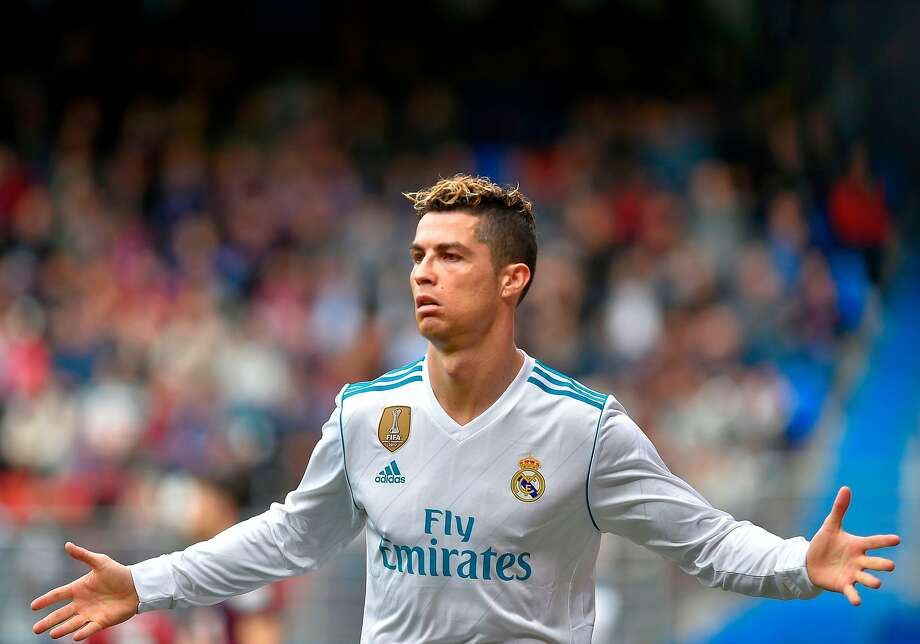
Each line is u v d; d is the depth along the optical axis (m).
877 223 40.75
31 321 38.09
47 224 43.16
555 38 49.97
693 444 30.05
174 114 48.44
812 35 46.09
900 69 44.25
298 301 38.62
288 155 46.38
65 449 32.25
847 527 23.52
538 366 11.09
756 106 45.31
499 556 10.59
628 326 35.56
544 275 36.59
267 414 33.25
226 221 43.59
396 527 10.75
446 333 10.67
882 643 22.61
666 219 41.06
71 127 48.00
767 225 40.66
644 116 46.88
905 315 38.50
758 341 35.16
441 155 46.25
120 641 19.86
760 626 22.42
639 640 21.62
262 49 51.59
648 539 10.87
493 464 10.67
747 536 10.55
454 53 51.12
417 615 10.69
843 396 33.62
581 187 42.84
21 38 49.97
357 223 42.47
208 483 22.75
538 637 10.64
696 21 48.91
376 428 10.98
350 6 52.09
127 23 50.97
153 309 38.28
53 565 22.02
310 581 21.62
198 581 11.27
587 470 10.66
